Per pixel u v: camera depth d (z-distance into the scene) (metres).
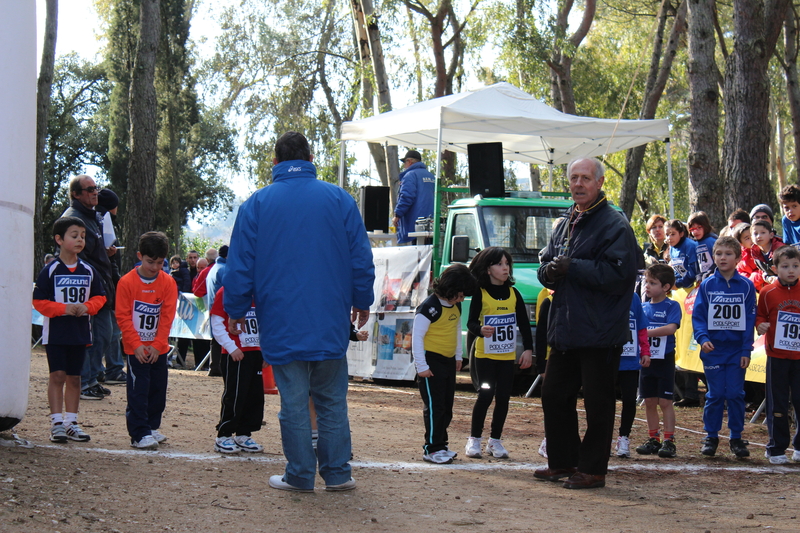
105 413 7.15
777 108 35.84
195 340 14.62
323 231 4.50
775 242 8.14
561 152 14.37
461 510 4.25
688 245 9.23
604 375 4.94
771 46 13.02
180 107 36.75
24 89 5.11
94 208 8.52
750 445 7.00
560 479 5.22
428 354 5.82
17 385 5.01
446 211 12.20
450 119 11.28
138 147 18.42
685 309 9.30
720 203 14.24
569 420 5.23
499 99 12.17
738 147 12.73
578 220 5.00
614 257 4.76
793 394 6.16
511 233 10.74
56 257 5.77
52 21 18.00
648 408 6.56
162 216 39.78
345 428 4.62
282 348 4.44
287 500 4.28
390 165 19.44
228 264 4.55
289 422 4.50
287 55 28.08
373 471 5.25
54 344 5.52
